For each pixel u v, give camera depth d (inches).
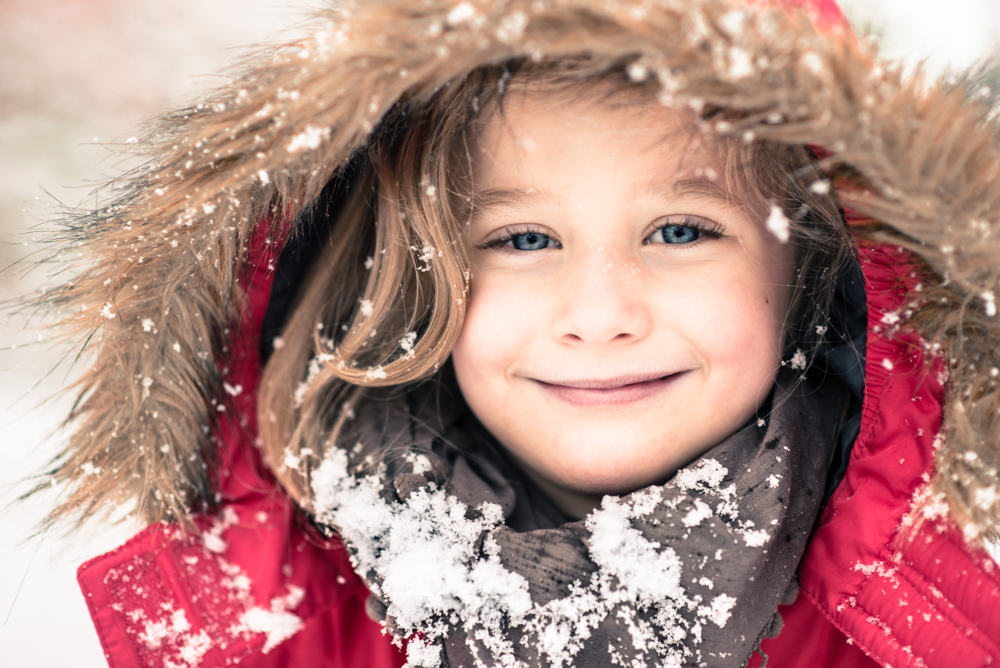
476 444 23.4
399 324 22.8
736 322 21.1
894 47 20.8
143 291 21.2
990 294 19.3
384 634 23.3
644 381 21.5
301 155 19.8
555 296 21.2
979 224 18.9
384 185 21.5
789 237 21.3
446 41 18.5
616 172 20.5
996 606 20.4
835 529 21.2
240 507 23.3
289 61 20.2
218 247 20.9
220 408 22.9
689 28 17.9
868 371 21.3
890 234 19.7
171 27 51.2
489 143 20.8
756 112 18.5
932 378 20.8
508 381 21.9
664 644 20.6
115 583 22.3
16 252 40.2
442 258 21.5
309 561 23.2
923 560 20.7
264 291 23.0
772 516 20.7
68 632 27.1
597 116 20.3
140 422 22.0
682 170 20.5
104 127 48.8
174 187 20.6
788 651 22.3
